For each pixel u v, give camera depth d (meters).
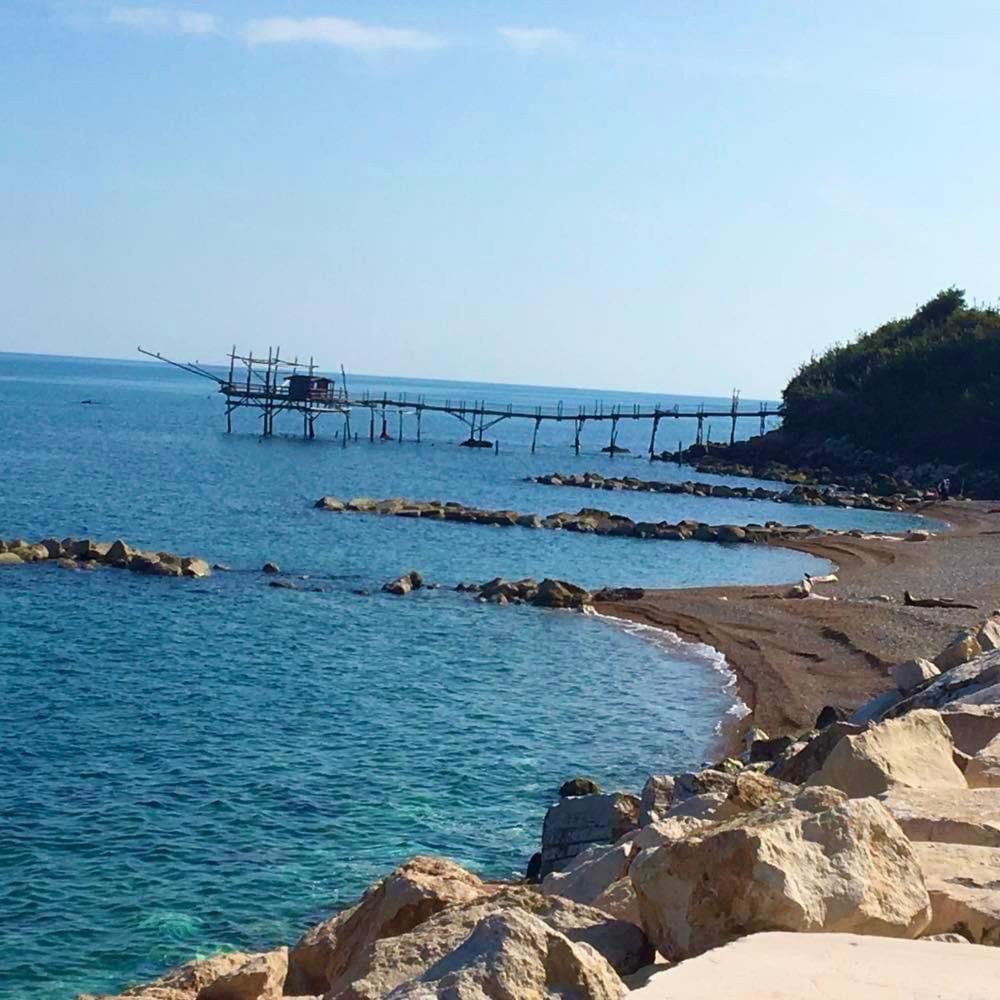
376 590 51.19
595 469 122.38
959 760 14.09
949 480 105.38
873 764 12.72
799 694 33.50
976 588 51.81
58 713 29.98
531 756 27.95
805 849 8.41
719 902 8.20
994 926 8.78
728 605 47.69
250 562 58.41
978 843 10.88
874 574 57.22
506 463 126.50
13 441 125.69
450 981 6.69
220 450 127.31
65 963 17.52
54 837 21.95
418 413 151.12
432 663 37.62
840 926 8.17
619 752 28.48
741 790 12.08
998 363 115.94
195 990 12.97
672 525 74.31
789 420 130.25
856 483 106.75
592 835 18.42
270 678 34.78
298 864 21.17
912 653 37.78
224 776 25.64
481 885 12.78
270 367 150.00
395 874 12.45
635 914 9.49
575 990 6.89
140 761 26.44
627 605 48.25
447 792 25.17
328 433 170.75
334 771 26.25
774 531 74.50
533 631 43.31
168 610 44.62
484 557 63.28
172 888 20.03
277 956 12.58
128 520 72.56
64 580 49.84
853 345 136.38
